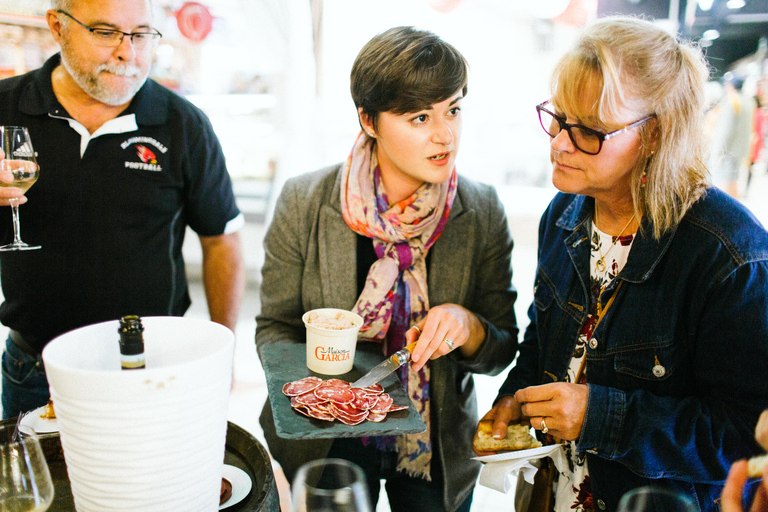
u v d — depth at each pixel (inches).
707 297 40.1
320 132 160.6
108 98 61.9
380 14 161.2
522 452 41.6
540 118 45.9
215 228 76.2
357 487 33.2
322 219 57.2
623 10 159.8
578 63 39.4
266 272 60.0
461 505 57.9
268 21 149.6
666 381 42.9
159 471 28.8
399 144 49.1
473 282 57.6
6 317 66.5
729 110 153.7
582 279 48.4
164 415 27.9
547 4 160.1
